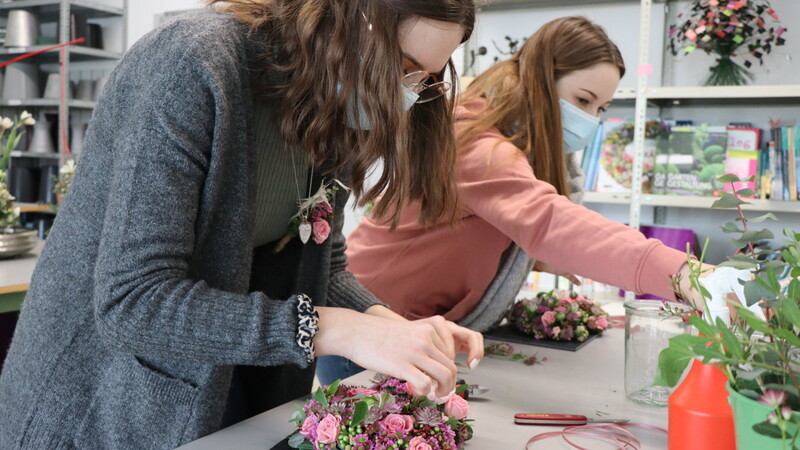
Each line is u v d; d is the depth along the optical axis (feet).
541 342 4.53
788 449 1.69
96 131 2.82
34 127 14.87
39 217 14.73
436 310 4.83
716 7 8.02
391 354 2.46
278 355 2.46
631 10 9.39
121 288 2.39
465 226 4.44
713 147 8.29
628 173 8.75
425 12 2.58
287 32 2.81
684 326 3.12
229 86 2.67
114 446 2.83
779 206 7.82
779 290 1.90
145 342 2.41
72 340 2.82
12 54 15.34
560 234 3.66
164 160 2.44
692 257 3.09
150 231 2.40
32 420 2.85
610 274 3.43
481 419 3.06
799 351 1.91
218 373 2.81
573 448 2.74
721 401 2.28
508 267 4.57
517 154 4.12
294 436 2.56
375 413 2.48
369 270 4.86
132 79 2.71
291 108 2.80
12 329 6.98
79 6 14.49
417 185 3.49
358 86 2.66
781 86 7.69
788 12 8.52
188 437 2.79
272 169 3.21
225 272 2.82
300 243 3.56
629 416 3.15
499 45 10.07
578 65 4.55
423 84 3.09
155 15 14.87
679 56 9.16
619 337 4.81
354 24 2.64
